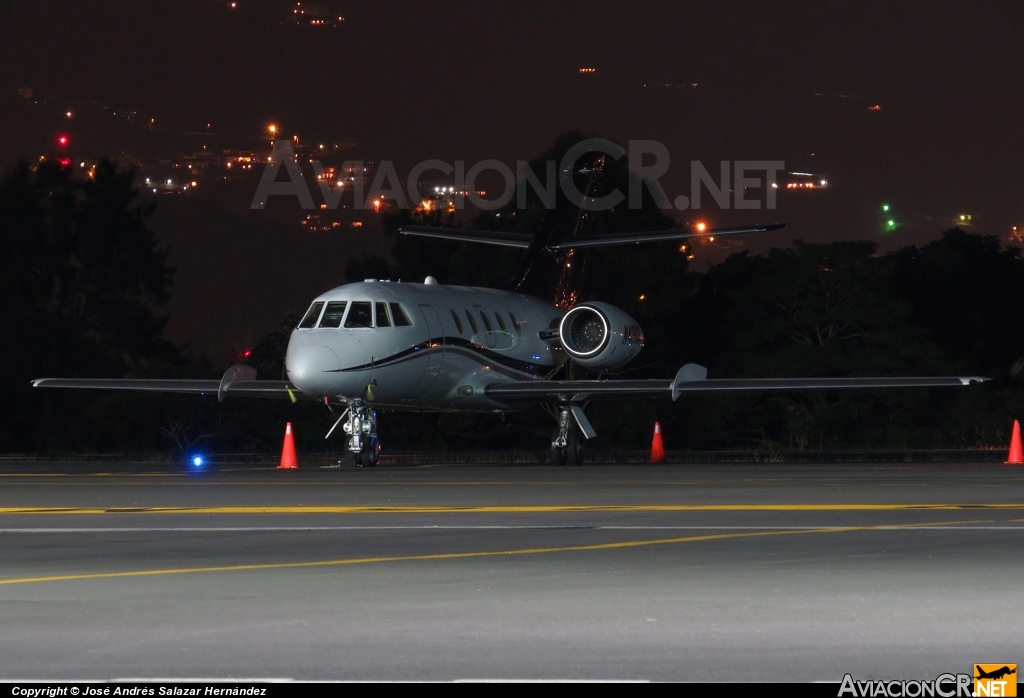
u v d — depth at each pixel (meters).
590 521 28.30
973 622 16.31
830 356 92.81
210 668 13.90
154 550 23.41
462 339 55.38
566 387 55.25
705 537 25.06
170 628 16.00
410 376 52.41
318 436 85.88
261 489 38.72
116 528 27.09
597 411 88.06
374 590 18.75
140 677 13.48
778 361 93.19
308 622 16.38
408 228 66.06
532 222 90.94
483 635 15.57
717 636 15.51
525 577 19.92
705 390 53.38
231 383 54.59
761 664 14.07
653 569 20.73
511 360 59.50
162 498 35.28
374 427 52.72
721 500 34.06
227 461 62.00
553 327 64.69
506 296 62.59
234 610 17.19
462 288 59.47
